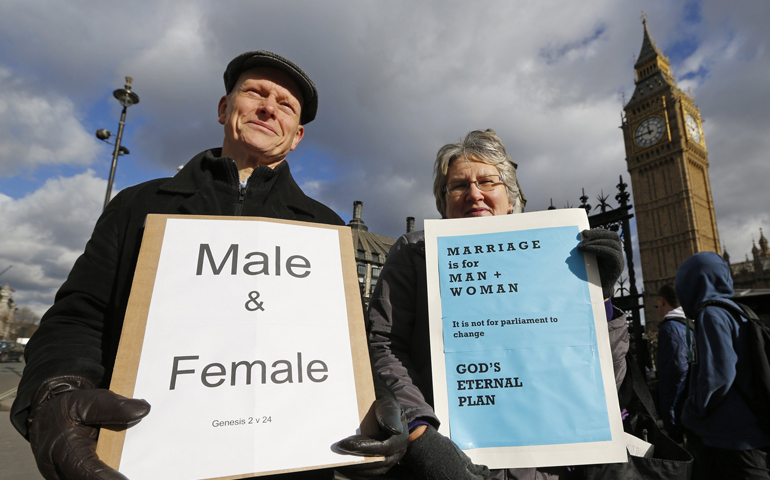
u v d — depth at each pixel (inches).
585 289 48.0
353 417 35.4
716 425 73.7
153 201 45.9
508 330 47.2
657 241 2177.7
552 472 45.1
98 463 25.9
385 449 33.3
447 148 64.2
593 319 46.7
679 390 86.7
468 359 46.4
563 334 46.4
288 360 35.5
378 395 38.4
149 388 31.3
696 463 79.0
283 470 30.9
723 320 74.9
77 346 35.4
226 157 48.1
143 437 29.4
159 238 37.8
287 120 53.7
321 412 34.4
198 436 30.4
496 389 45.0
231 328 35.2
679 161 2153.1
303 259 41.5
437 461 37.0
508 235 52.3
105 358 39.4
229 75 55.6
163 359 32.6
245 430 31.5
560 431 42.6
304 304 38.8
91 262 41.6
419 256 56.6
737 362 73.0
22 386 31.0
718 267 81.4
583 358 45.3
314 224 44.7
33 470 161.8
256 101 52.6
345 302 40.9
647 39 2464.3
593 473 43.9
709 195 2256.4
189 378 32.4
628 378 50.6
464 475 36.4
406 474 40.3
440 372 46.4
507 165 62.3
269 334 36.0
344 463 32.4
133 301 34.3
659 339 95.1
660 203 2196.1
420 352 52.3
